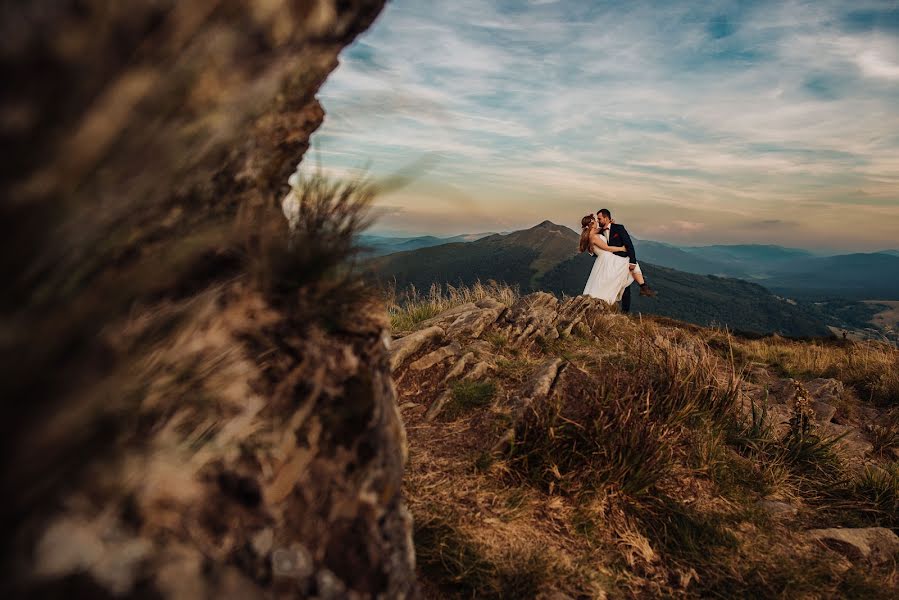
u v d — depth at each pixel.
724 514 3.09
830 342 9.14
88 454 0.69
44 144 0.45
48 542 0.64
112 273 0.69
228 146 0.90
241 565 0.88
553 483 2.88
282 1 0.70
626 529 2.77
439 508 2.50
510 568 2.26
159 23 0.49
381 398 1.36
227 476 0.95
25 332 0.52
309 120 1.36
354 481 1.15
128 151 0.52
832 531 3.13
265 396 1.10
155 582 0.74
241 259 1.16
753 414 4.27
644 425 3.25
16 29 0.39
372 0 1.05
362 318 1.40
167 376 0.89
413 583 1.26
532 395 3.55
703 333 8.66
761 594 2.54
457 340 5.13
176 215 0.88
